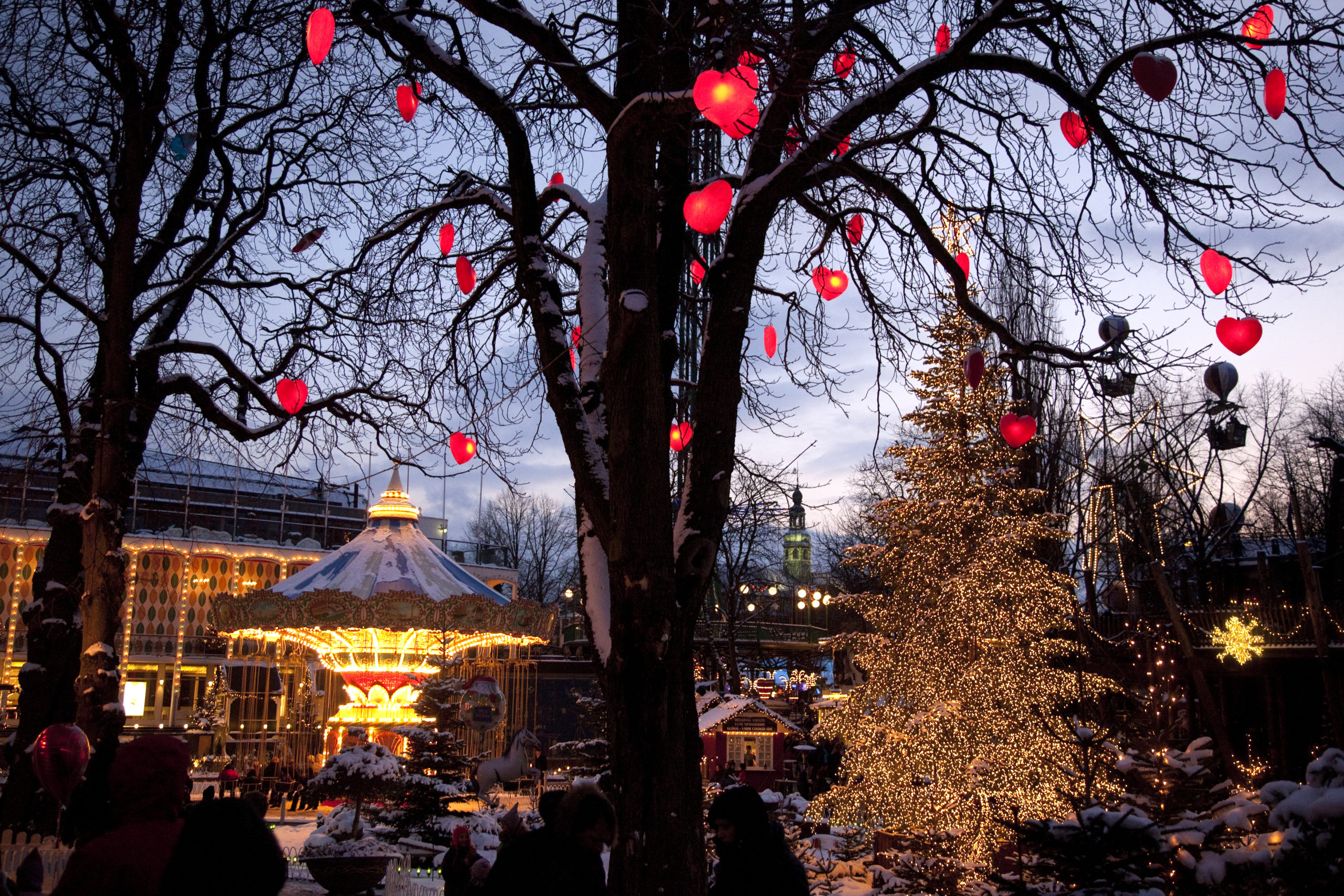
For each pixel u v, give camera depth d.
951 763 15.59
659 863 5.50
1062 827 5.93
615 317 6.01
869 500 33.66
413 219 8.67
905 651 17.11
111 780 3.12
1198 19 7.21
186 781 3.21
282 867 2.73
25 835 10.25
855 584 39.81
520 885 3.87
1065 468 20.50
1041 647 16.44
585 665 31.89
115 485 11.40
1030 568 16.92
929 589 17.30
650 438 5.89
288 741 27.22
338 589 21.38
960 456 17.45
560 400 6.50
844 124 6.35
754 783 23.95
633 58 6.60
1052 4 6.78
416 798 16.48
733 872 4.41
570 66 6.24
